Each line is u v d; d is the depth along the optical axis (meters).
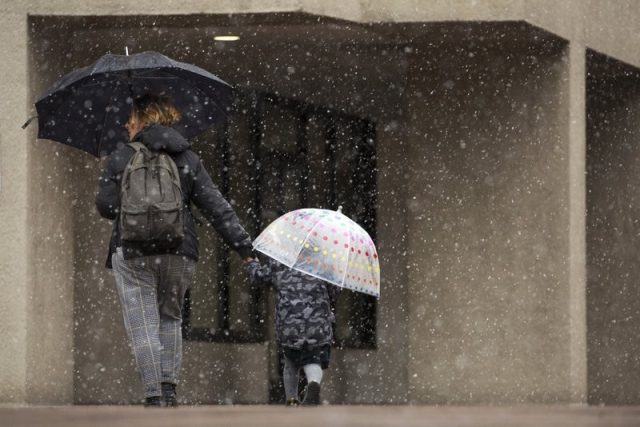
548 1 24.12
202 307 26.78
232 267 27.45
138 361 14.67
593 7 26.36
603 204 31.55
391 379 29.11
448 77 26.14
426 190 26.42
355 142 29.52
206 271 26.95
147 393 14.62
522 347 25.39
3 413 8.97
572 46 25.19
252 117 27.44
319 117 29.41
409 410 10.12
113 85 17.73
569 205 25.00
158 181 14.52
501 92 25.64
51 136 17.98
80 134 18.02
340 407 11.89
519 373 25.42
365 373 29.62
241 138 27.33
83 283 24.03
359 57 26.48
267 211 27.86
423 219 26.48
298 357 18.66
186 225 14.88
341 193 29.55
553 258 25.09
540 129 25.27
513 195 25.52
